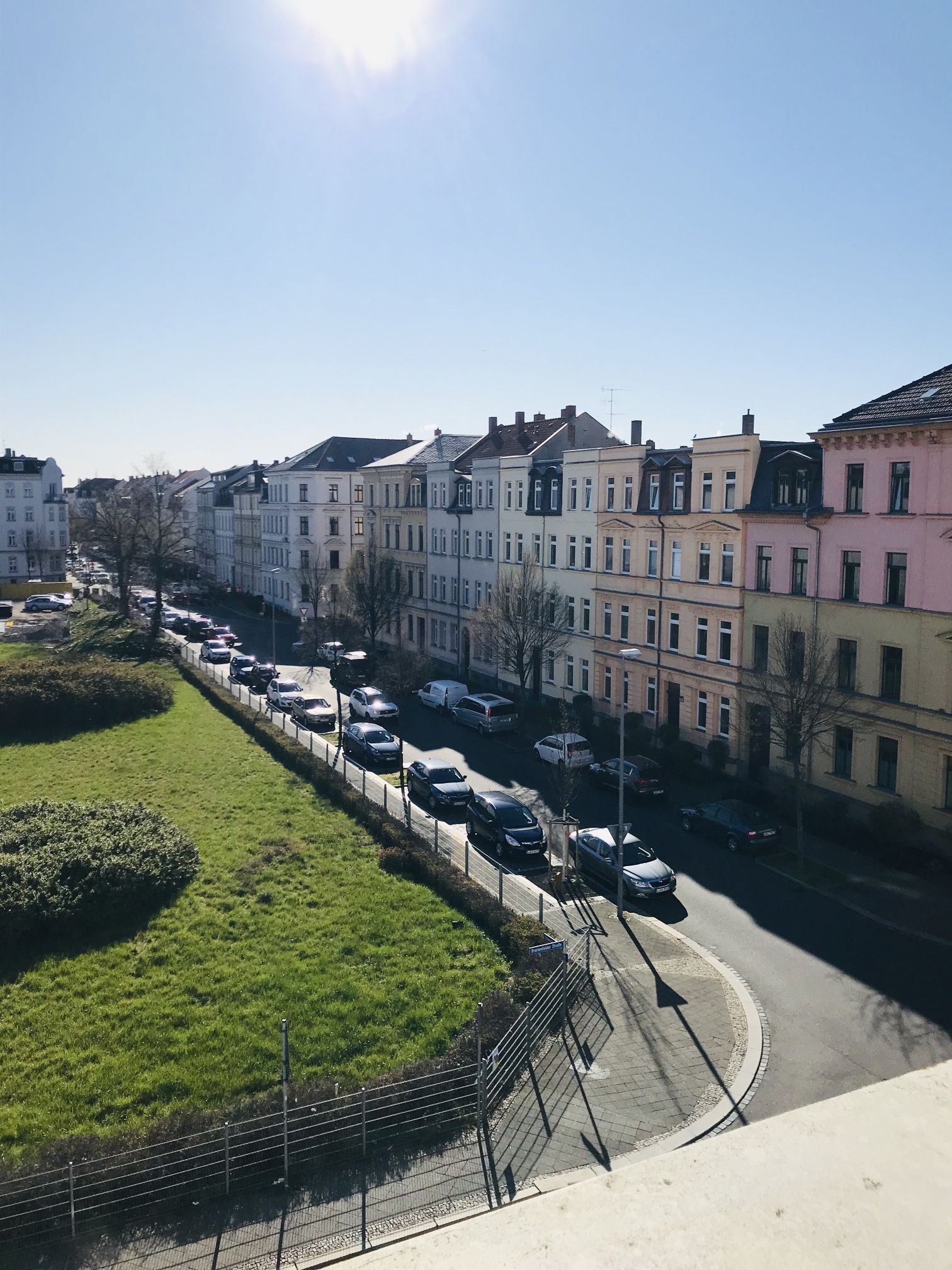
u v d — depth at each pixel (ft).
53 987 66.44
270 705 158.10
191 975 67.87
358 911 78.54
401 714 161.48
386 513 226.58
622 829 80.59
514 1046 56.54
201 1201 44.98
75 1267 40.98
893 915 80.94
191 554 379.96
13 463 371.97
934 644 93.40
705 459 123.95
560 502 156.97
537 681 167.32
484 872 89.45
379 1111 49.85
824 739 106.42
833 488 104.53
